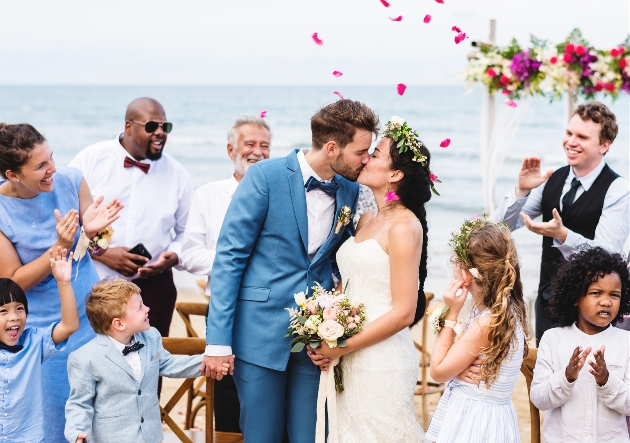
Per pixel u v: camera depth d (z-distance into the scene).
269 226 3.32
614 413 3.17
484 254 3.12
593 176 4.38
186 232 4.72
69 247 3.44
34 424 3.30
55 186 3.81
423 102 38.69
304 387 3.41
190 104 43.81
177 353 3.64
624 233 4.31
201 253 4.62
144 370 3.32
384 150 3.25
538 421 3.48
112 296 3.26
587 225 4.36
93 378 3.23
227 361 3.27
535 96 5.96
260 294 3.33
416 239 3.19
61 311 3.40
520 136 26.62
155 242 4.91
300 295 3.22
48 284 3.70
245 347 3.35
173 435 3.88
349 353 3.31
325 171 3.35
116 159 4.84
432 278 10.88
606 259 3.22
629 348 3.24
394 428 3.25
